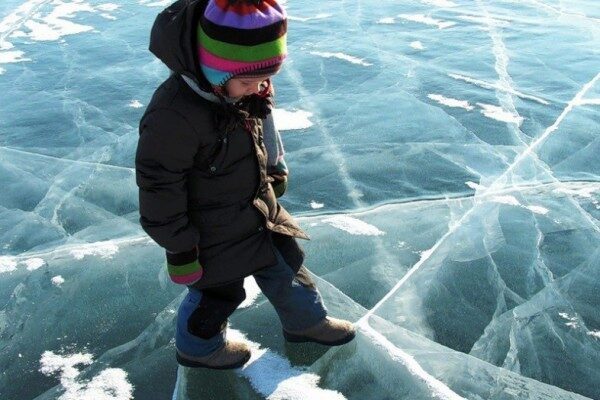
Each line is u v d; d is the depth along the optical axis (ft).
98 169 11.90
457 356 7.45
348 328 7.43
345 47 17.66
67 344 7.82
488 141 12.44
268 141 6.47
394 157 11.94
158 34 5.38
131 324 8.11
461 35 18.37
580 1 21.42
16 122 13.80
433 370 7.23
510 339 7.70
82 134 13.25
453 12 20.61
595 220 9.88
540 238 9.50
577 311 8.11
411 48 17.46
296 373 7.18
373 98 14.44
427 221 10.00
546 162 11.63
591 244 9.34
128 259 9.32
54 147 12.77
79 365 7.50
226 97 5.70
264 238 6.54
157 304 8.43
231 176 6.03
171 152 5.55
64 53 17.90
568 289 8.48
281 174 7.01
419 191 10.85
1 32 19.79
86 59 17.40
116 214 10.55
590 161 11.61
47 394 7.09
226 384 7.07
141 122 5.62
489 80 15.16
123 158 12.30
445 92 14.60
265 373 7.17
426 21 19.76
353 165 11.69
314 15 20.72
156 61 17.20
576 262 8.98
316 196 10.78
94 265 9.21
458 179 11.17
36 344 7.82
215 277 6.45
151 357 7.56
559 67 15.78
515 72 15.61
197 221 6.17
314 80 15.52
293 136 12.81
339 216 10.19
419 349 7.53
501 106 13.82
